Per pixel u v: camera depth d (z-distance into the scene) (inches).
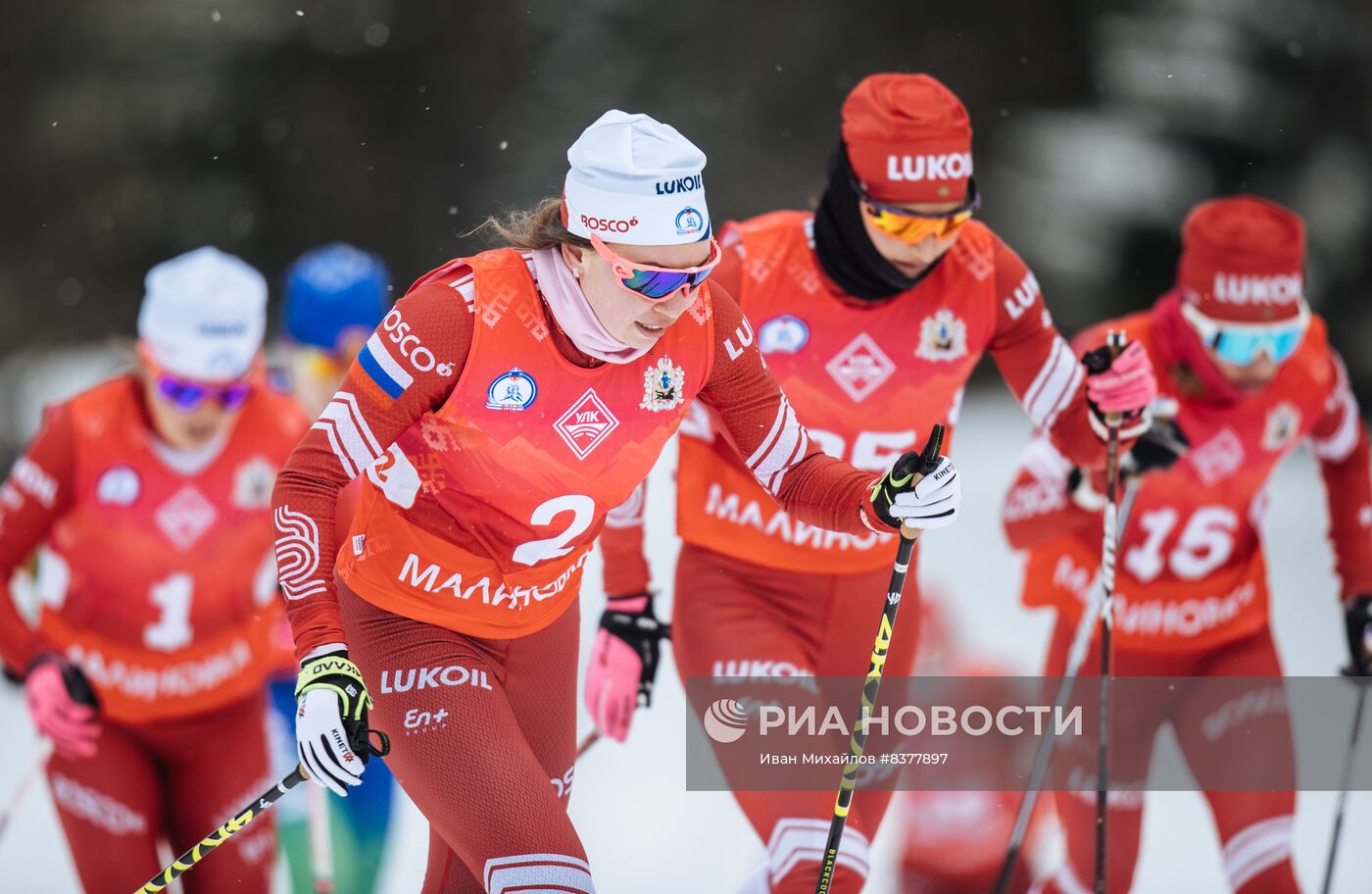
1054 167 1946.4
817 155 2145.7
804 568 531.8
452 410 406.9
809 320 522.9
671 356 424.8
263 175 2219.5
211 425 627.5
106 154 2186.3
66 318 2210.9
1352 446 656.4
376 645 430.3
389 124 2235.5
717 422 462.3
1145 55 1951.3
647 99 2158.0
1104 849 555.2
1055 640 660.1
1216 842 777.6
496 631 437.1
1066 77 2111.2
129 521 626.5
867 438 532.7
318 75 2220.7
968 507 1453.0
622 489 435.2
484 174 2218.3
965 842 720.3
